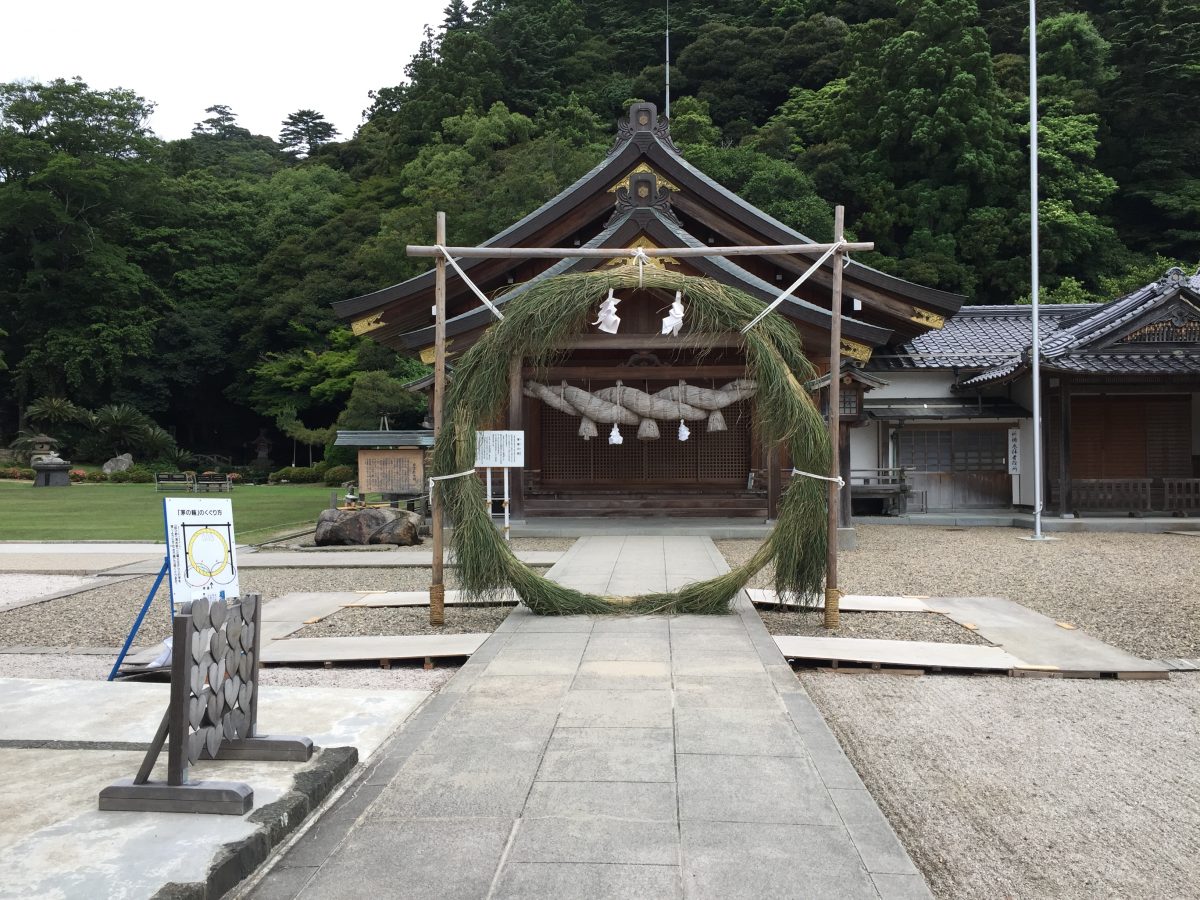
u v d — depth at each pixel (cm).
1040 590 906
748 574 714
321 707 466
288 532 1662
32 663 633
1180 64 3803
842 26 5100
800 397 694
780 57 5072
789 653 600
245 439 5619
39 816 311
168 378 5250
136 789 316
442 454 713
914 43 3669
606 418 954
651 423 962
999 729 467
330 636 680
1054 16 4416
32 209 4962
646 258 744
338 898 263
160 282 5562
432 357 1348
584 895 260
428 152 4950
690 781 352
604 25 6425
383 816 322
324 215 5716
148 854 277
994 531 1595
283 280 5178
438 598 714
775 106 5156
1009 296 3534
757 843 296
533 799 335
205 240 5581
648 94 5325
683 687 493
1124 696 532
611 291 717
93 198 5291
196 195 5900
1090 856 320
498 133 4819
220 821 304
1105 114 4012
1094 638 671
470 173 4481
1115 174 3981
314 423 5041
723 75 5278
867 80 3878
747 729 418
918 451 1888
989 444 1883
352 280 4966
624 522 1513
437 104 5359
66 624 786
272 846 299
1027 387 1836
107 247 5181
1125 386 1711
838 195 3744
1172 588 920
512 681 507
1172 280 1712
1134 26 3984
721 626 665
